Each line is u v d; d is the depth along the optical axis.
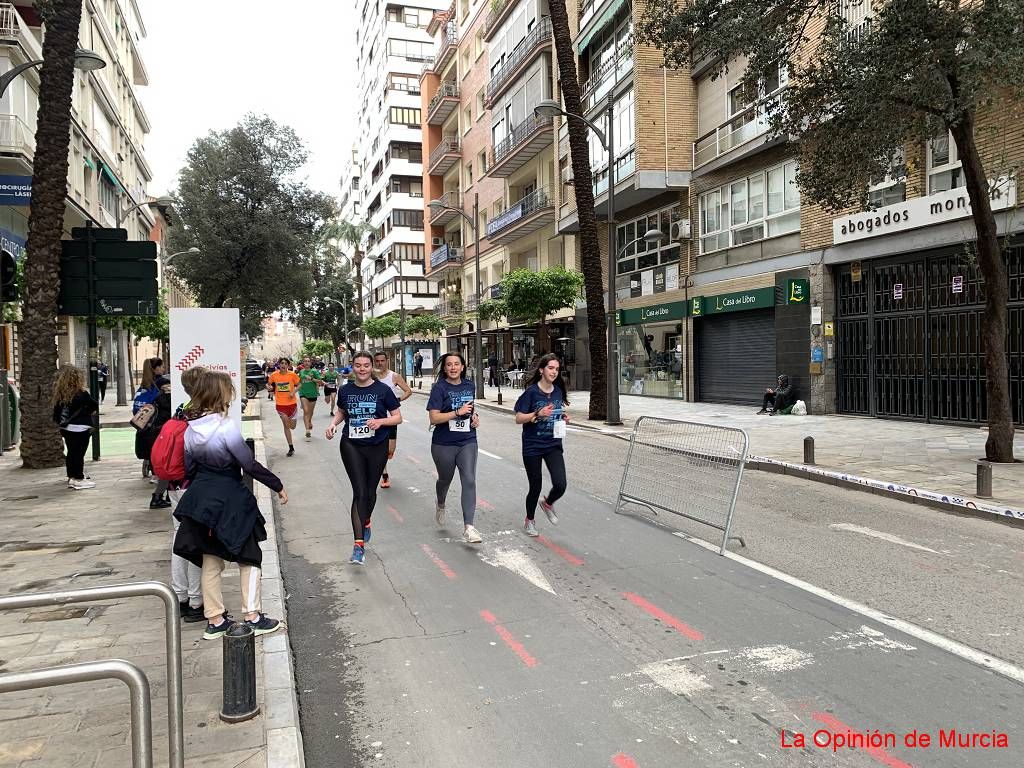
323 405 28.14
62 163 10.93
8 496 8.86
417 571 5.89
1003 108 12.75
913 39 8.86
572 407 22.34
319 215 36.06
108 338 42.53
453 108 46.28
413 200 64.50
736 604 4.97
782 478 10.23
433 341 61.12
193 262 33.91
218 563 4.30
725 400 21.95
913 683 3.75
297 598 5.33
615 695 3.69
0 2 21.72
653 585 5.41
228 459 4.25
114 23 35.94
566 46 17.75
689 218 22.88
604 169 25.56
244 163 34.00
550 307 23.89
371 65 75.25
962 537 6.85
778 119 10.58
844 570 5.76
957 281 14.83
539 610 4.93
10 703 3.53
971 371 14.62
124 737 3.20
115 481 9.93
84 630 4.46
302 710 3.63
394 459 12.21
